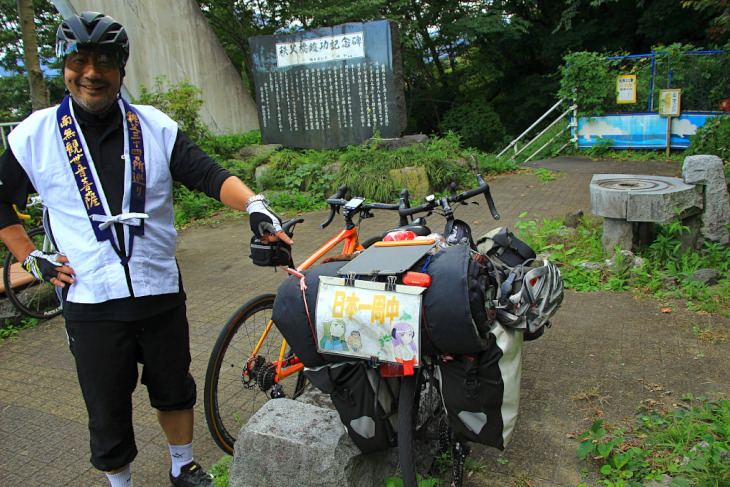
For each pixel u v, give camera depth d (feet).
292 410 8.39
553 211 24.62
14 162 6.75
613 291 15.05
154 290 7.11
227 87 43.32
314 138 35.55
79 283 6.84
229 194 7.38
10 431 10.50
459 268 6.55
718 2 28.58
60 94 51.29
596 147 41.42
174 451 8.43
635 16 59.16
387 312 6.59
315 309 6.99
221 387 11.44
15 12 47.57
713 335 12.19
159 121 7.34
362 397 7.11
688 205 16.07
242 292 17.22
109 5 34.55
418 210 9.20
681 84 39.37
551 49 62.44
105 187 6.85
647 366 11.18
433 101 68.28
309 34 34.55
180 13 39.50
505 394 6.93
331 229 24.18
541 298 7.41
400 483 7.79
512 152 43.86
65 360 13.55
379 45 33.55
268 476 7.77
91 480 9.05
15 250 7.04
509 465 8.59
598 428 8.56
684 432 8.67
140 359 7.59
